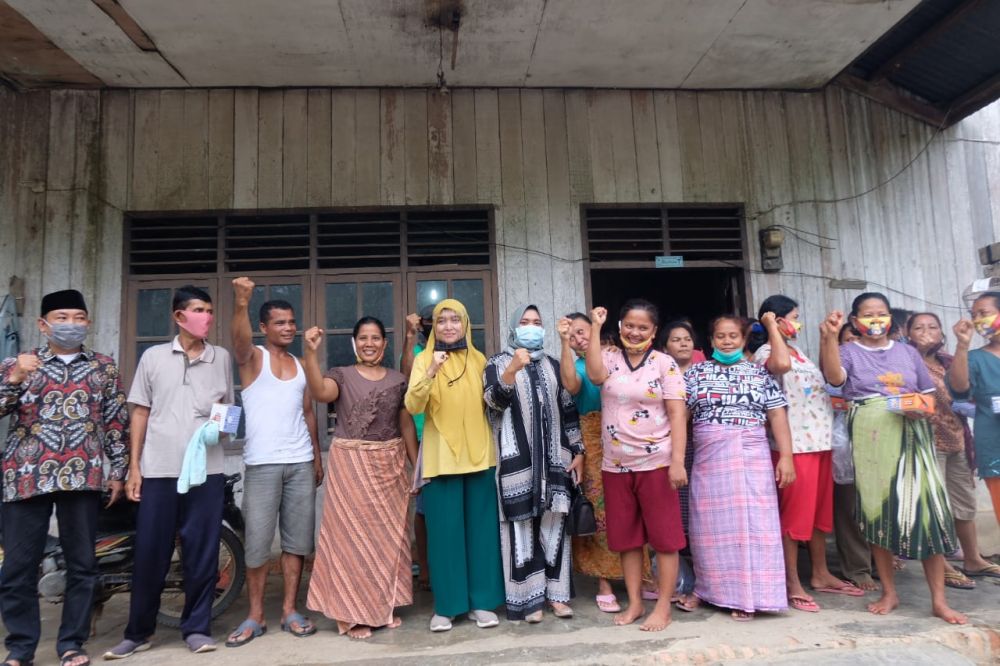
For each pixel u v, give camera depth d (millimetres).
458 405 2814
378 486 2822
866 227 4785
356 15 3705
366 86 4500
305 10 3645
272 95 4473
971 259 4852
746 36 4074
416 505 3445
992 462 2871
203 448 2645
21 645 2492
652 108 4707
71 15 3611
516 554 2812
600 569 3027
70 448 2537
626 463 2764
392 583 2807
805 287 4684
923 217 4852
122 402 2738
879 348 2934
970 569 3350
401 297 4422
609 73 4461
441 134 4523
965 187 4926
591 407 3170
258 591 2818
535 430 2826
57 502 2570
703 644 2512
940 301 4785
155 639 2830
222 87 4445
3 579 2482
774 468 3010
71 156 4324
